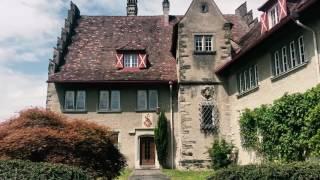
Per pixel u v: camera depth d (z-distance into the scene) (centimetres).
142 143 2719
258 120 1994
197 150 2480
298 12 1525
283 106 1695
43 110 1497
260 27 2412
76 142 1360
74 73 2716
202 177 2034
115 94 2752
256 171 972
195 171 2395
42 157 1300
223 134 2508
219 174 1127
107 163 1508
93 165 1413
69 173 1078
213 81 2562
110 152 1550
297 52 1717
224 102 2547
